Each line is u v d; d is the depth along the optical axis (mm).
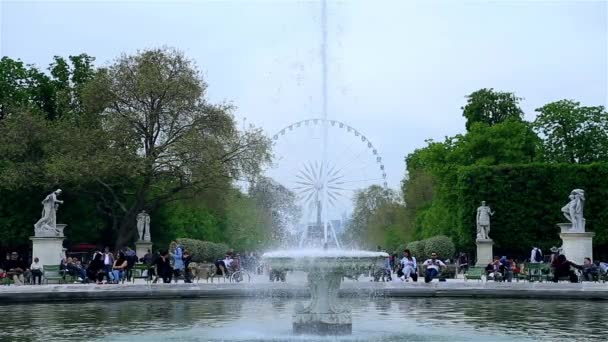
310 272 19094
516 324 21375
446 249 51844
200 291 31453
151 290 30859
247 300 30594
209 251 56406
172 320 22844
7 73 55625
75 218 54219
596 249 52938
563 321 22094
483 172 53344
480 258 50219
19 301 28750
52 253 41938
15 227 51969
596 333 19391
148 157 48344
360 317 23500
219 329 20438
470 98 76125
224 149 51062
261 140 52188
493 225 52938
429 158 72438
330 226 28953
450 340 18141
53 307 27172
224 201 58562
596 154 67250
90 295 29938
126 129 48656
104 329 20516
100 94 49125
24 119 50031
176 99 49281
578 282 34000
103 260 36688
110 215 52656
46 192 52156
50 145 49406
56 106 55812
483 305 27516
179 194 54719
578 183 52250
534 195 52688
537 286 30672
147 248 55438
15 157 50562
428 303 28609
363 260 18547
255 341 18078
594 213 51969
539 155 66812
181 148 48219
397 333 19438
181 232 61812
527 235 52562
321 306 19328
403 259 36969
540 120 68688
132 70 49688
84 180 48188
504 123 67625
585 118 67500
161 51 50406
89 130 48969
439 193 64812
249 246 68562
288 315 24391
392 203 62719
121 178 50031
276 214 51125
